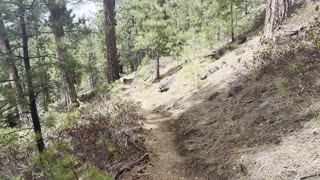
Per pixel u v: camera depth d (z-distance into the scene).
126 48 34.41
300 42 9.19
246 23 17.66
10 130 7.86
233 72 11.73
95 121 9.34
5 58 7.25
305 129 5.64
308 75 7.48
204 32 19.02
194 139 8.20
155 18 19.78
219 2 16.00
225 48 15.49
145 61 23.08
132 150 8.08
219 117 8.66
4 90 7.21
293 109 6.58
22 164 6.98
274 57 9.71
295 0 13.68
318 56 7.99
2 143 7.21
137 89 20.48
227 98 9.71
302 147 5.10
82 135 8.34
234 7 16.12
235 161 5.89
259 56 10.48
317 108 5.97
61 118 9.23
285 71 8.49
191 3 22.17
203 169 6.38
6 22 7.02
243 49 13.41
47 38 8.21
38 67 7.47
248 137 6.62
